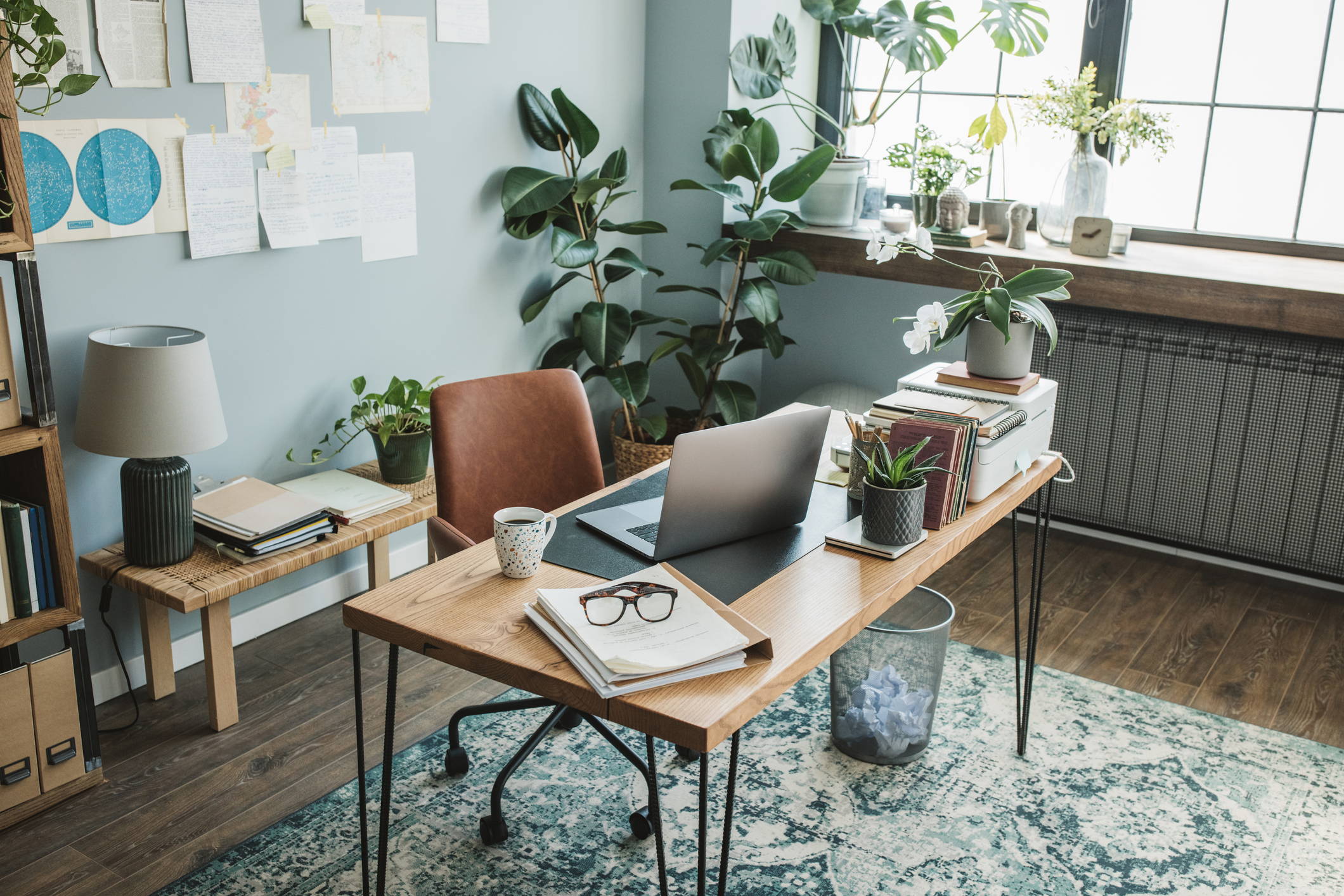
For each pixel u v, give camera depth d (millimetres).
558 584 1926
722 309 4438
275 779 2582
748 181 4328
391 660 1896
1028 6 3840
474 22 3527
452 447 2553
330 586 3469
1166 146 4039
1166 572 3867
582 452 2744
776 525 2182
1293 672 3191
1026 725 2709
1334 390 3545
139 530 2703
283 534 2854
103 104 2627
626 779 2592
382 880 2023
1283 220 3914
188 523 2771
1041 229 4094
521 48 3729
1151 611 3566
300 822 2416
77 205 2621
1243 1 3789
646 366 4129
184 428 2590
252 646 3213
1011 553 3996
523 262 3947
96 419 2549
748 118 4055
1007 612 3531
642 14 4219
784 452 2082
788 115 4516
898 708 2633
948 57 4387
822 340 4605
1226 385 3732
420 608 1833
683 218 4391
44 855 2303
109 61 2615
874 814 2482
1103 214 3938
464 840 2363
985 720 2893
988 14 3992
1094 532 4168
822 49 4613
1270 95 3824
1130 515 4051
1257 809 2549
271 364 3160
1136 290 3627
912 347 2459
